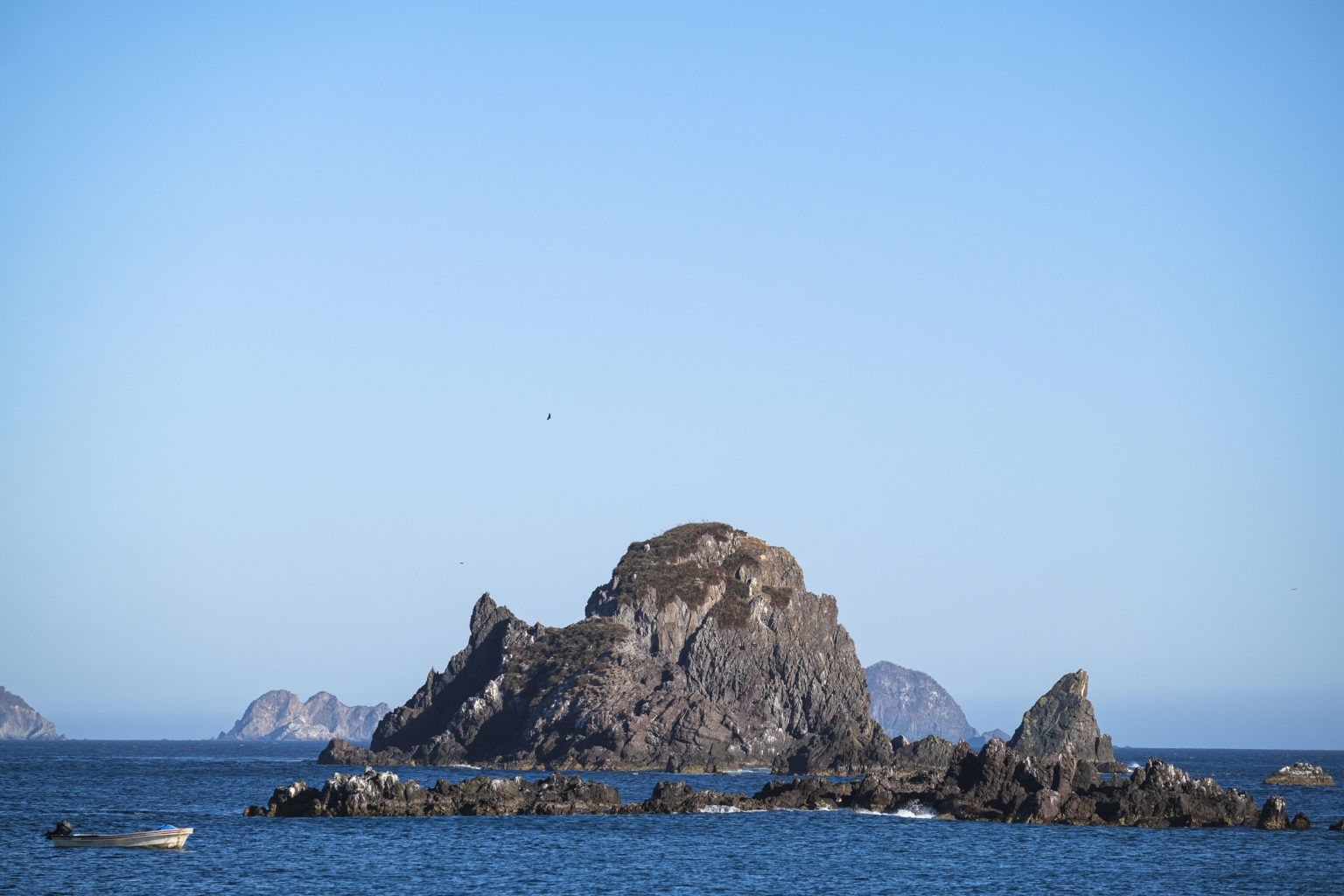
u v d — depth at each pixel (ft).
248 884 289.33
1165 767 440.86
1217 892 293.84
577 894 285.02
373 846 347.97
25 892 277.23
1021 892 293.23
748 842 368.68
